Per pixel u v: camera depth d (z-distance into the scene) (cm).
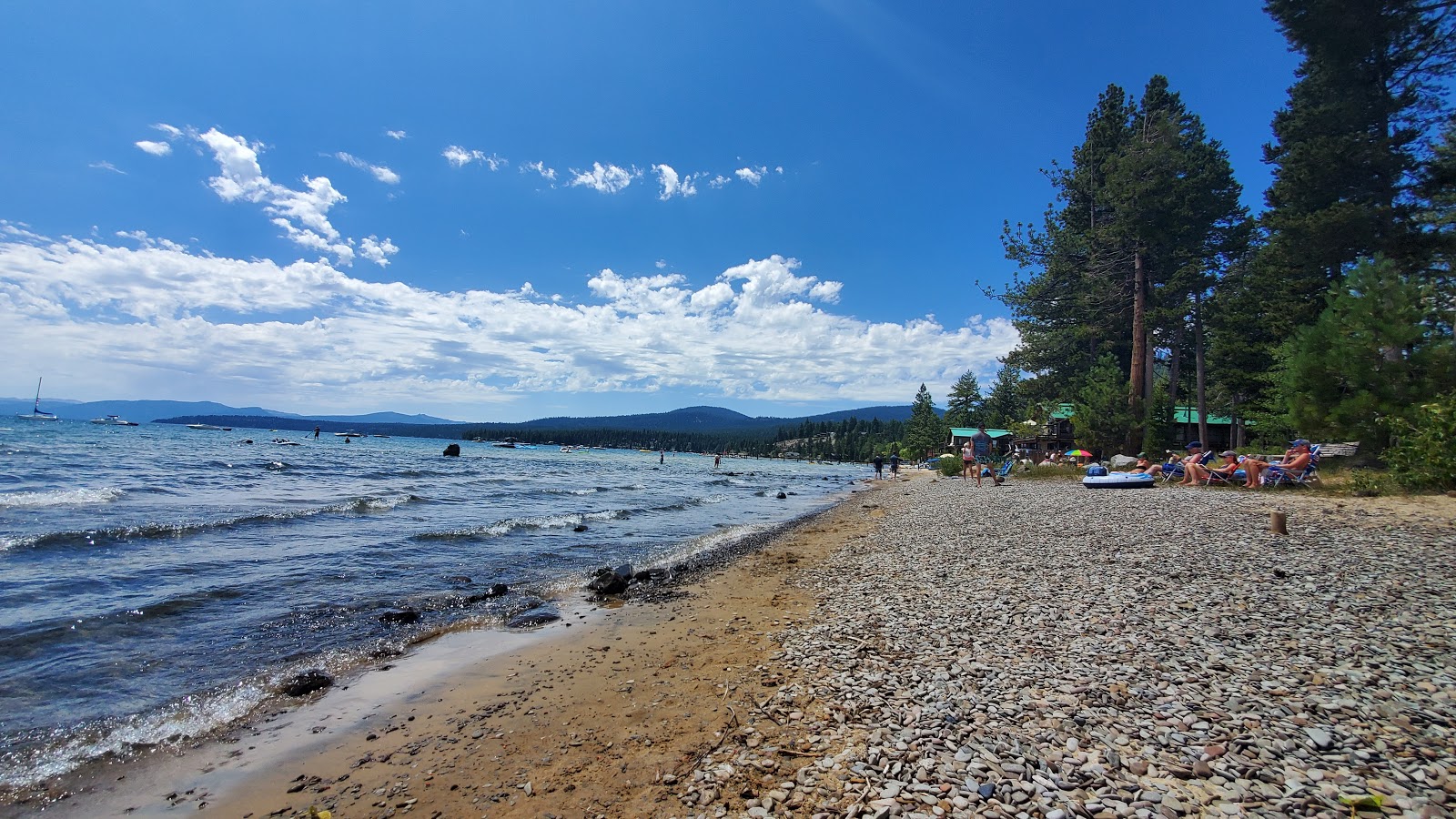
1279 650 644
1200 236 3638
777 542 1803
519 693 680
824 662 716
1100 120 4203
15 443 4309
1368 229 2492
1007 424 6569
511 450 13162
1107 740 482
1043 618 819
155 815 446
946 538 1579
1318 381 1922
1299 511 1464
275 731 590
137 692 660
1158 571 1017
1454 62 2486
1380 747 443
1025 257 4334
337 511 2103
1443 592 792
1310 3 2572
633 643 856
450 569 1338
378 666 768
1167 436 3175
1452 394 1551
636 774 490
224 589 1060
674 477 5525
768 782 459
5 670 686
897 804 411
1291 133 2853
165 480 2784
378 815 444
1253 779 417
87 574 1083
